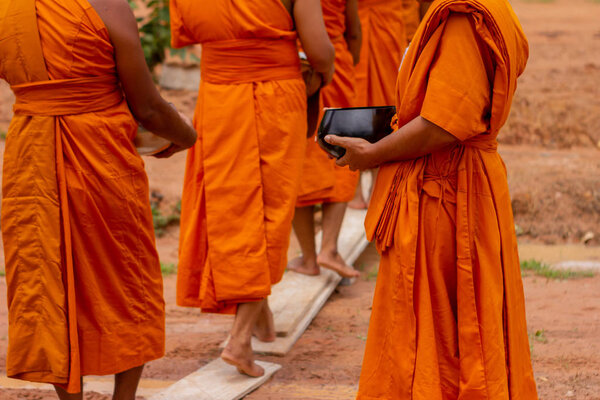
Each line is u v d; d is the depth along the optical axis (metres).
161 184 7.77
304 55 3.90
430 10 2.50
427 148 2.53
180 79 10.07
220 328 4.80
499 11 2.43
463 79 2.44
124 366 2.92
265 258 3.78
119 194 2.84
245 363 3.80
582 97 10.46
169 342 4.54
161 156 3.28
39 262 2.78
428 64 2.50
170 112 3.01
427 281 2.61
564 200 7.11
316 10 3.73
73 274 2.80
